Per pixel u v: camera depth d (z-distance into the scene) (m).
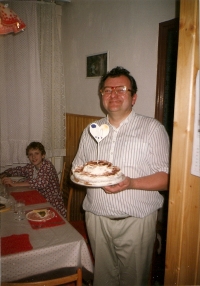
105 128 1.56
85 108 3.15
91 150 1.72
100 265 1.71
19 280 1.44
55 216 1.76
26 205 1.98
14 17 1.92
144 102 2.17
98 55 2.77
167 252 1.13
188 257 1.04
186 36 0.94
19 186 2.46
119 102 1.54
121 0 2.35
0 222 1.65
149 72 2.10
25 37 3.16
